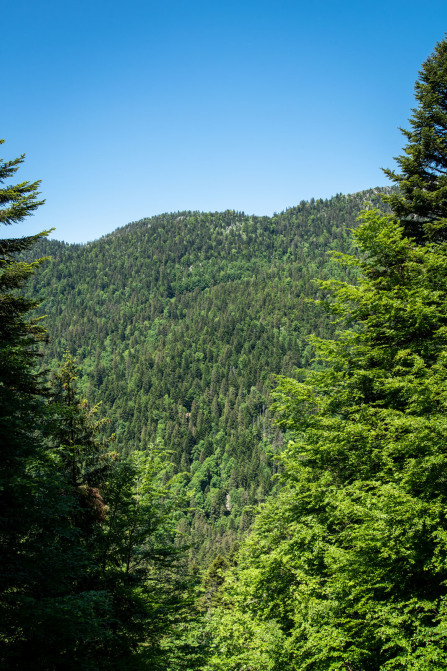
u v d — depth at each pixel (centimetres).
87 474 1520
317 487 1165
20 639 815
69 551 980
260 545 1512
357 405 1230
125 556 1442
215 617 1552
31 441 1057
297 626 1015
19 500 906
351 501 998
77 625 813
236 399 16938
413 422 844
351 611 858
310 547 1144
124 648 1215
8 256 1245
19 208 1162
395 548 809
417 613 786
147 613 1311
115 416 16312
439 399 908
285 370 17650
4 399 1008
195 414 15800
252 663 1160
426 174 1367
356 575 895
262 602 1332
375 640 798
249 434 14088
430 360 1105
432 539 801
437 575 827
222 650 1428
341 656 850
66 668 841
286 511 1357
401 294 1142
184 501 1568
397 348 1159
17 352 1133
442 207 1302
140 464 1584
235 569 1752
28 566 873
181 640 1443
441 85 1355
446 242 1250
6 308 1202
